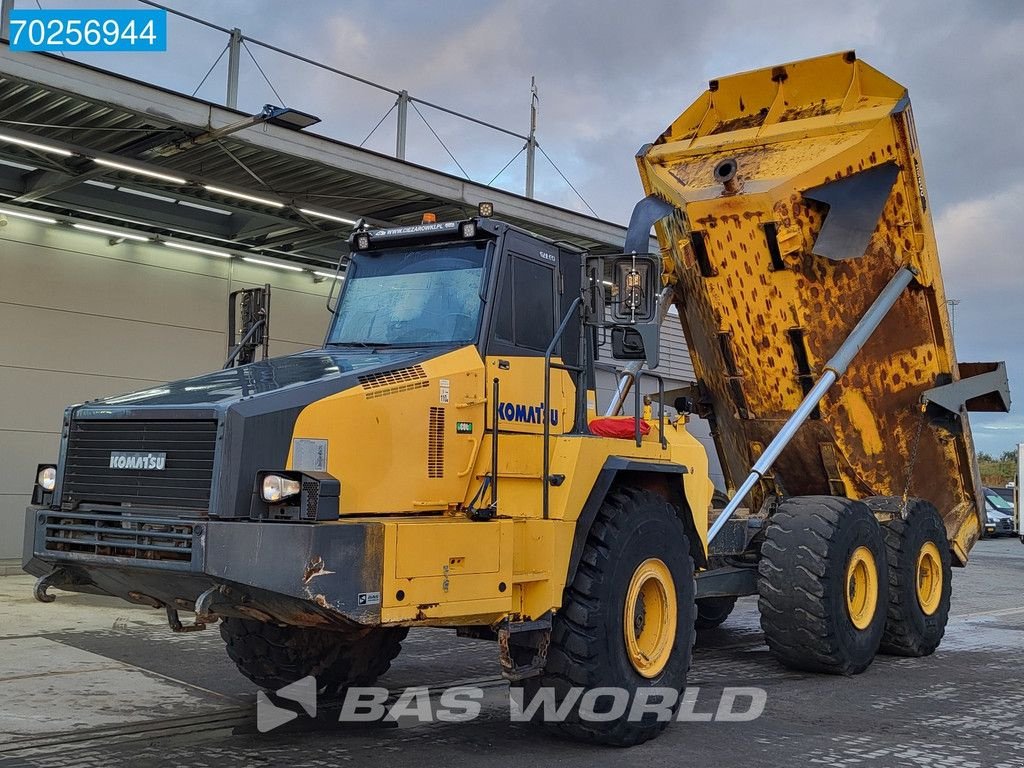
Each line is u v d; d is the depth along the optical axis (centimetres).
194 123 1113
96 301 1449
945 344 933
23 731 596
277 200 1287
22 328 1376
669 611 644
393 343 625
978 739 611
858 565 852
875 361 908
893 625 903
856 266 867
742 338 916
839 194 843
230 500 483
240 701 688
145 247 1505
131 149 1227
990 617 1242
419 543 514
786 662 834
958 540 1022
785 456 954
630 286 579
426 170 1345
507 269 614
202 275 1568
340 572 481
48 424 1396
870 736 619
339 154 1249
